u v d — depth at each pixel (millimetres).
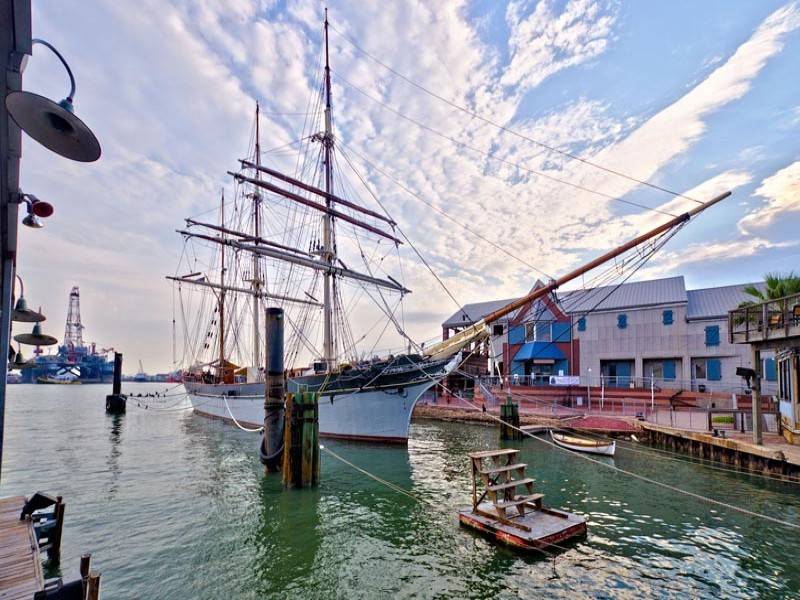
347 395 27406
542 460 22531
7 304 6129
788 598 8797
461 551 10938
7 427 38906
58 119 4406
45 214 5820
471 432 34281
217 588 9414
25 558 8102
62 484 18047
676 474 19328
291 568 10289
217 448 27328
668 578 9555
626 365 44125
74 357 173625
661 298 43094
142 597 9047
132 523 13250
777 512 13992
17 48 4500
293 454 17266
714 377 39344
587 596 8836
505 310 22484
